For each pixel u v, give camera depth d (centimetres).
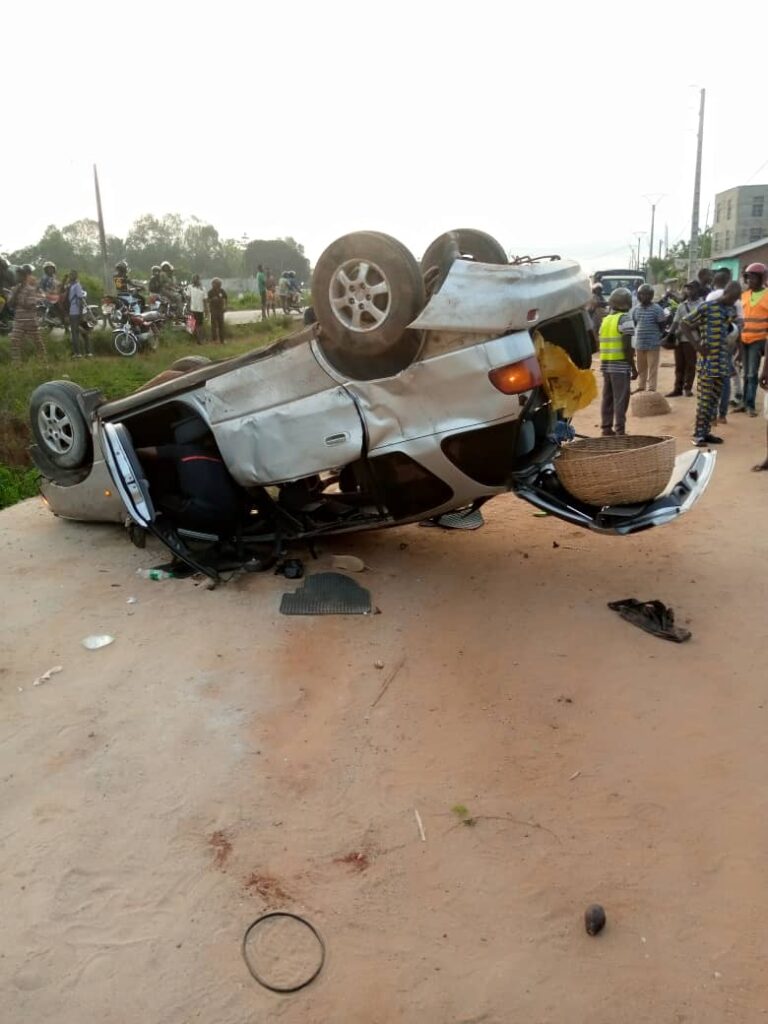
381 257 464
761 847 319
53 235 7881
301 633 496
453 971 270
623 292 965
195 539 596
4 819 341
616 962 272
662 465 507
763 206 6581
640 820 336
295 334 523
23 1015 255
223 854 321
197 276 2258
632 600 518
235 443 551
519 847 322
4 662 473
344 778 365
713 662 452
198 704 424
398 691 432
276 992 263
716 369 916
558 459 524
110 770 372
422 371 487
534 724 401
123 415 599
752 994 259
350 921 289
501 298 462
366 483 536
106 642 490
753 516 691
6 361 1452
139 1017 255
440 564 599
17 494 858
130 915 292
